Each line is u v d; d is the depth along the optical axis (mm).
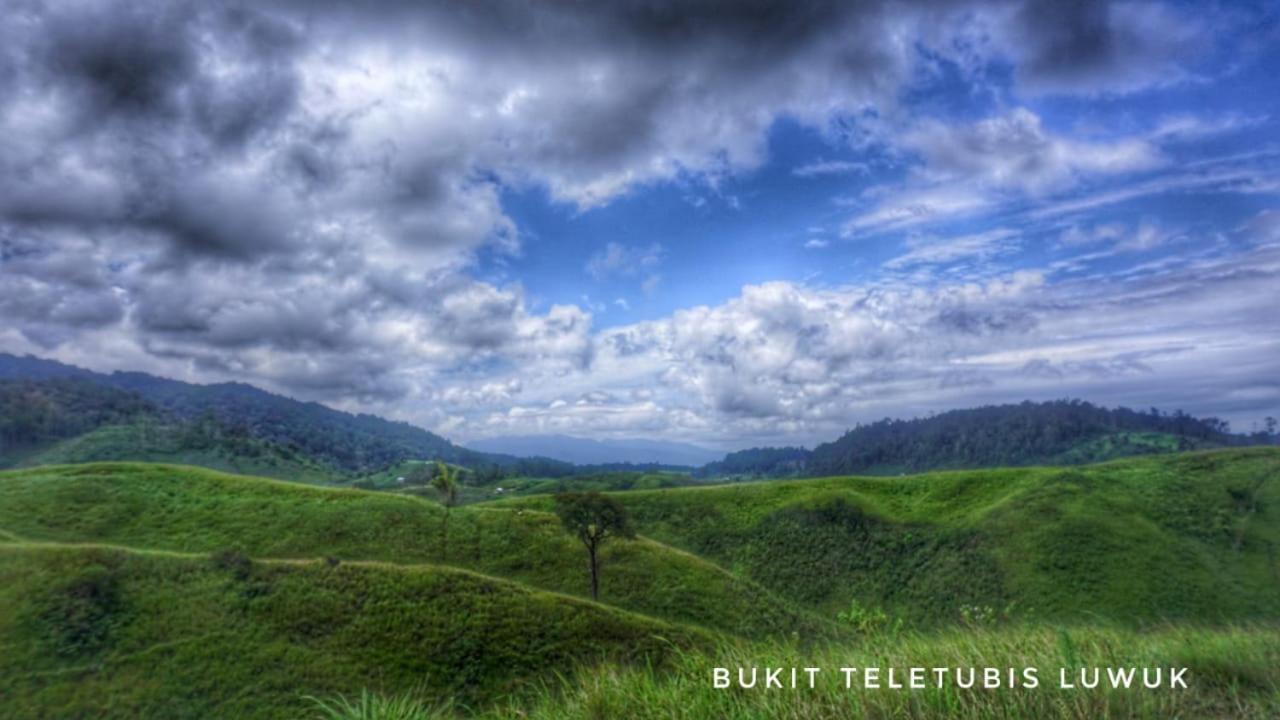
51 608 34125
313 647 34281
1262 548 60250
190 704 30344
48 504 60688
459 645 34500
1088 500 69875
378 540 61281
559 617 37219
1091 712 3334
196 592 37188
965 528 69750
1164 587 55438
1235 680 3869
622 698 3812
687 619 50312
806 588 65625
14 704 29234
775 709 3438
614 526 56375
